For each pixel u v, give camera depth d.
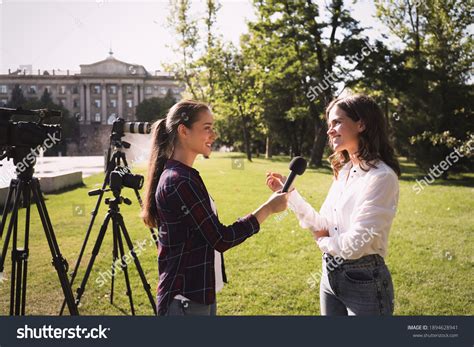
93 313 3.06
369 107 1.65
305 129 20.95
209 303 1.60
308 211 1.90
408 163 16.92
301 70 13.96
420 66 10.94
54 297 3.30
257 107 17.05
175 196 1.51
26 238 2.44
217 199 7.41
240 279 3.74
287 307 3.18
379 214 1.55
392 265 4.11
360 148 1.66
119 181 2.74
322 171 12.63
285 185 1.77
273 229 5.35
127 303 3.24
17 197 2.30
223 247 1.54
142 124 3.00
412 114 11.42
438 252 4.49
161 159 1.70
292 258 4.30
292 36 13.36
